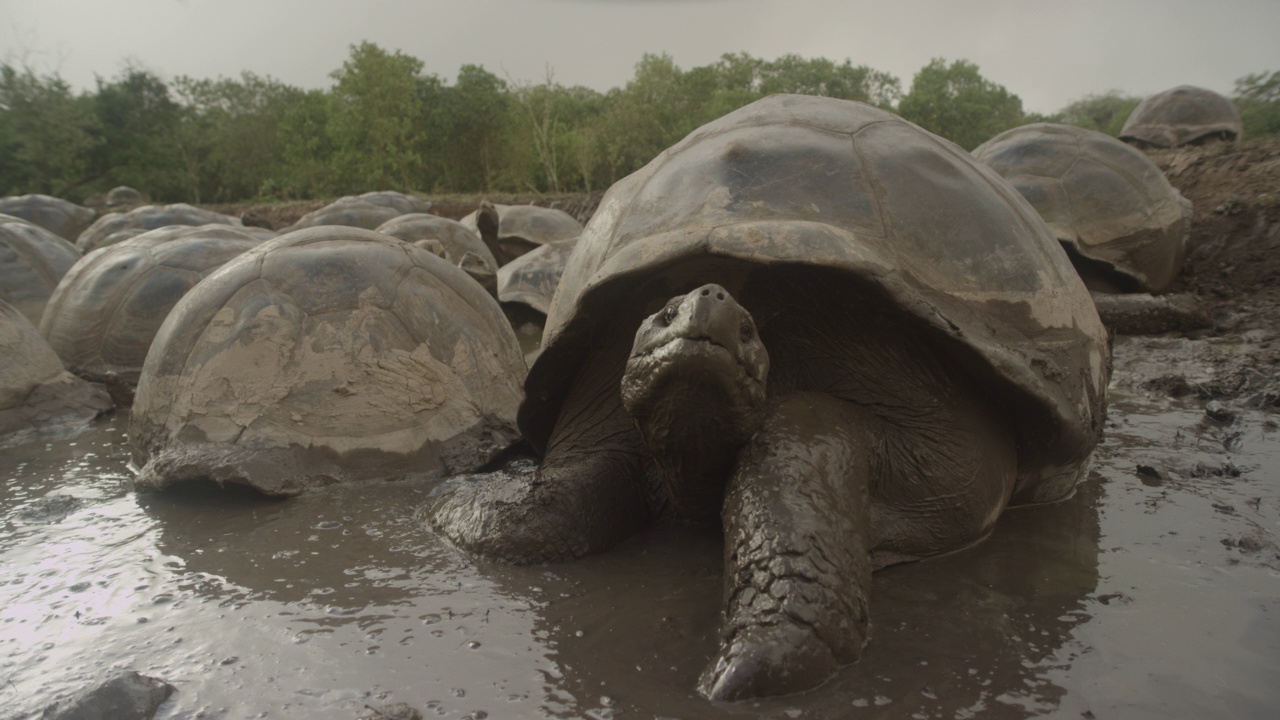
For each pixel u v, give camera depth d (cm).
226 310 457
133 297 712
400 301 480
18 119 4256
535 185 3966
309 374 447
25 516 403
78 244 1686
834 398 291
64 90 4491
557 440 365
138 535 374
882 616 263
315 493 426
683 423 263
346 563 330
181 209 1702
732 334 245
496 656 250
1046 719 208
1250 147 1210
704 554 321
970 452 296
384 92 4375
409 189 4400
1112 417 526
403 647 257
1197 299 805
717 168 323
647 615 273
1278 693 219
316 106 5150
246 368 443
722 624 242
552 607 282
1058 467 338
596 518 325
